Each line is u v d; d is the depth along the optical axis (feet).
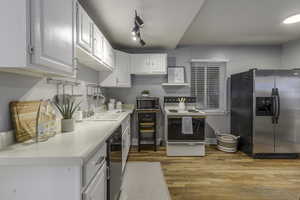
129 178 8.11
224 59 13.30
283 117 10.29
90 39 6.11
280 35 11.23
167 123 10.89
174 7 6.55
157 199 6.53
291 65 12.55
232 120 13.11
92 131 5.05
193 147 10.92
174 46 12.22
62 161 2.94
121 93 13.41
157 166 9.39
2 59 2.77
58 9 3.69
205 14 8.18
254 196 6.68
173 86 13.43
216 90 13.64
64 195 3.06
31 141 3.94
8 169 3.05
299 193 6.89
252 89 10.37
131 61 12.13
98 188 3.99
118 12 6.95
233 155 11.05
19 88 4.12
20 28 2.75
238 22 9.14
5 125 3.74
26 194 3.08
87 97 8.77
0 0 2.76
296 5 7.32
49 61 3.34
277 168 9.14
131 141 13.23
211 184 7.55
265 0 6.93
